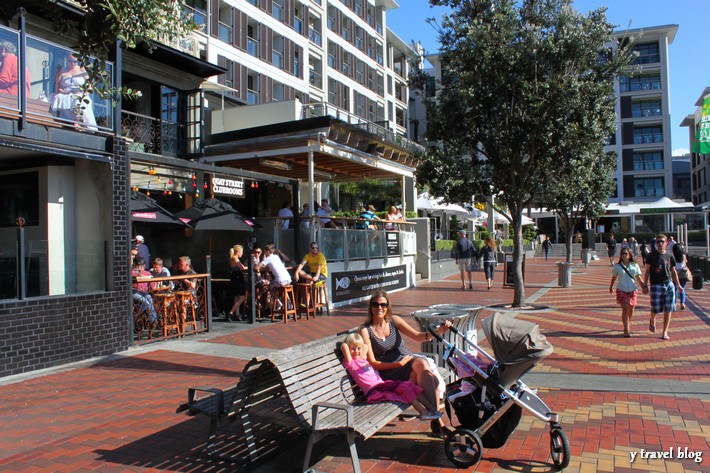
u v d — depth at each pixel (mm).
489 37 12320
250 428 4516
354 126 15547
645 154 62250
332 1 39219
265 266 12375
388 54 50406
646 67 61781
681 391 6348
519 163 13148
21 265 7617
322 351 4727
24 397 6484
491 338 4664
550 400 6105
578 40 12008
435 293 17719
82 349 8305
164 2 7113
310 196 14820
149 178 14922
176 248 14938
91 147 8727
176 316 10180
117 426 5473
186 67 16250
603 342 9328
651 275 9672
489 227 29516
